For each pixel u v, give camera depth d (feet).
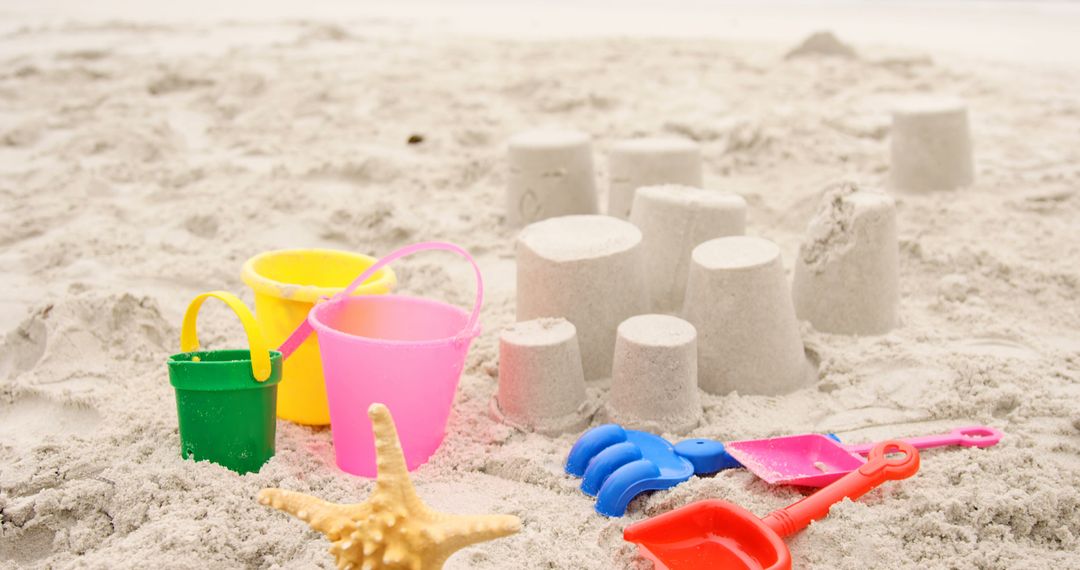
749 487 5.73
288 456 5.80
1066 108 10.78
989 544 5.42
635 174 7.65
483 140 9.87
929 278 7.22
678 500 5.61
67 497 5.55
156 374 6.28
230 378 5.60
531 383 6.02
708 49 15.16
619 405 6.08
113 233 7.68
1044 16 20.29
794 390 6.34
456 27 19.21
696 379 6.09
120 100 11.12
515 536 5.46
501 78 12.73
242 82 11.82
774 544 5.32
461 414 6.13
